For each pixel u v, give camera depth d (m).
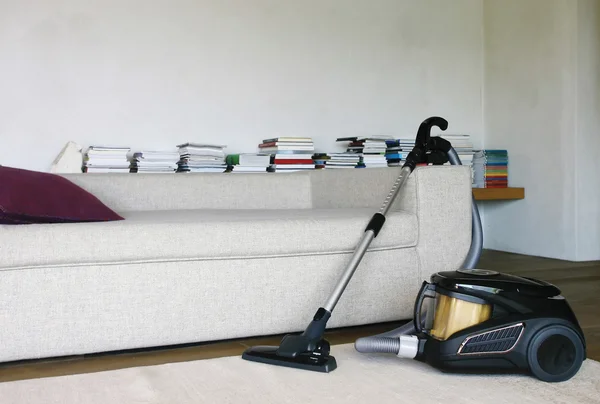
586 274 3.61
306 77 4.38
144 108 3.93
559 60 4.29
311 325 1.84
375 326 2.38
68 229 1.87
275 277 2.11
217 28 4.11
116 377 1.71
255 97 4.22
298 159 4.00
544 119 4.43
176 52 4.00
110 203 2.85
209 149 3.84
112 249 1.90
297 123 4.36
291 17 4.32
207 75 4.08
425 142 2.34
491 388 1.61
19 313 1.82
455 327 1.69
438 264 2.36
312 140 4.36
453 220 2.38
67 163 3.63
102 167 3.62
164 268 1.97
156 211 2.80
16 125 3.63
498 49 4.86
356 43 4.54
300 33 4.35
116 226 1.92
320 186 3.18
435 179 2.35
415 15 4.75
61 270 1.86
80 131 3.78
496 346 1.66
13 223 1.92
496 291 1.67
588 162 4.21
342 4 4.49
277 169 3.96
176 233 1.97
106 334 1.91
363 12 4.56
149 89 3.93
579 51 4.17
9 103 3.62
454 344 1.67
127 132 3.89
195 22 4.04
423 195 2.33
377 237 2.24
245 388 1.61
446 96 4.89
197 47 4.05
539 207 4.48
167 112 3.98
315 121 4.42
